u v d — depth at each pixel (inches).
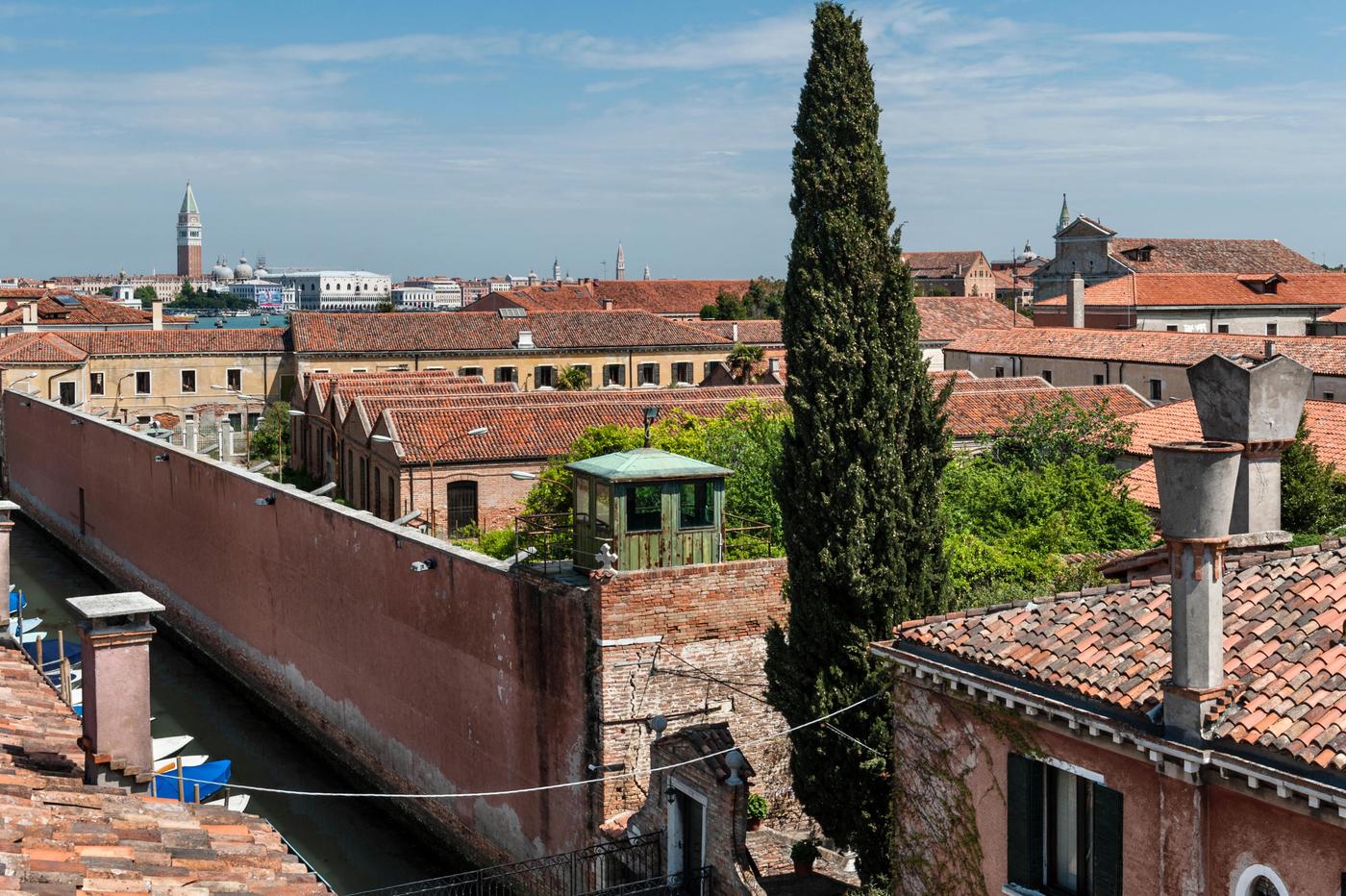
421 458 2149.4
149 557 2298.2
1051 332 3304.6
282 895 611.5
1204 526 589.9
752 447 1534.2
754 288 5925.2
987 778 716.7
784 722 1147.9
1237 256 5142.7
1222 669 604.4
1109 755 642.8
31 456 3181.6
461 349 3720.5
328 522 1572.3
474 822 1279.5
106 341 3722.9
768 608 1138.0
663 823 993.5
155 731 1708.9
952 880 745.0
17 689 924.6
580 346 3841.0
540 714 1159.6
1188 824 601.6
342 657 1550.2
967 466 1525.6
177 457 2128.4
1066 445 1796.3
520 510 2199.8
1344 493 1624.0
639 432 1759.4
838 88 913.5
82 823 634.8
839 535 894.4
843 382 902.4
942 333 4013.3
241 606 1871.3
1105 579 1038.4
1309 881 559.2
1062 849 687.1
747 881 900.6
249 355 3816.4
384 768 1461.6
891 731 876.6
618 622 1074.1
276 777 1552.7
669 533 1123.3
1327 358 2481.5
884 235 920.3
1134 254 5044.3
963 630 749.9
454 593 1296.8
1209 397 735.7
